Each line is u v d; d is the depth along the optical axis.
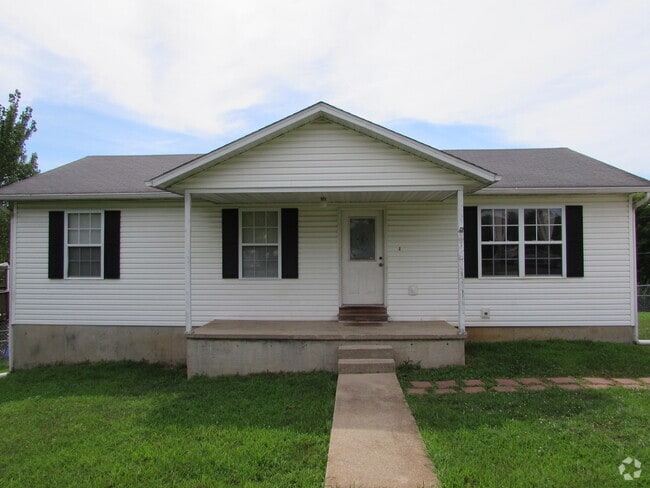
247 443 4.28
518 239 8.70
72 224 9.22
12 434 4.92
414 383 6.30
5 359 10.91
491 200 8.71
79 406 5.95
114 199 9.02
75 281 9.12
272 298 8.87
